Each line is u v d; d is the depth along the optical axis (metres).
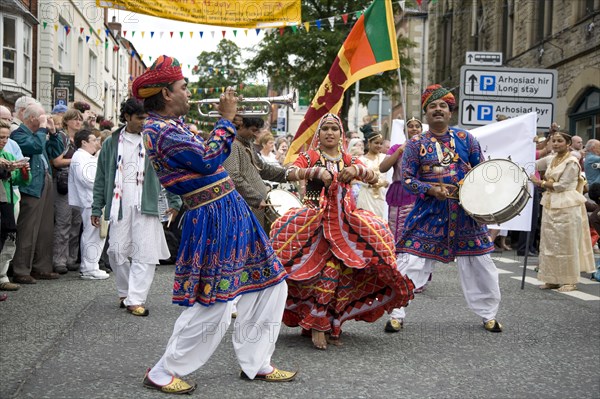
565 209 7.89
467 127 10.45
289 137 15.30
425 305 6.84
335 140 5.13
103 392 3.89
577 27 19.48
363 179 5.01
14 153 7.37
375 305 5.27
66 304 6.54
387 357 4.85
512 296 7.54
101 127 11.52
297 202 6.56
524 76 10.45
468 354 4.98
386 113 28.02
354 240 4.97
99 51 28.39
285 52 22.95
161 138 3.78
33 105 7.73
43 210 8.26
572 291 7.95
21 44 22.03
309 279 4.95
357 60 7.72
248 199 6.02
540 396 4.07
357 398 3.94
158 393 3.89
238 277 3.92
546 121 10.52
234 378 4.24
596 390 4.20
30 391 3.88
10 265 8.30
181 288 3.84
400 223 8.30
